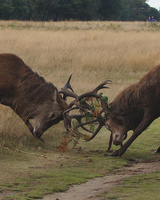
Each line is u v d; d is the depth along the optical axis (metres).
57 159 20.42
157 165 19.95
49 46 62.62
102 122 22.92
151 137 26.45
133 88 22.53
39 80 23.44
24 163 19.17
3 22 130.50
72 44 66.06
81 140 25.41
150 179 17.03
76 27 117.56
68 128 22.48
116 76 50.00
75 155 21.66
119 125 22.72
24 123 25.05
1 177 16.62
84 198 14.51
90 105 22.98
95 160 20.67
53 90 23.33
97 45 67.56
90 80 44.94
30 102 23.11
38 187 15.61
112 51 61.97
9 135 22.80
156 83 21.72
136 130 21.94
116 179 17.19
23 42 62.69
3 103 23.58
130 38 78.44
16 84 23.03
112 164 19.97
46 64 51.66
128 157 21.67
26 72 23.33
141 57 57.09
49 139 24.58
